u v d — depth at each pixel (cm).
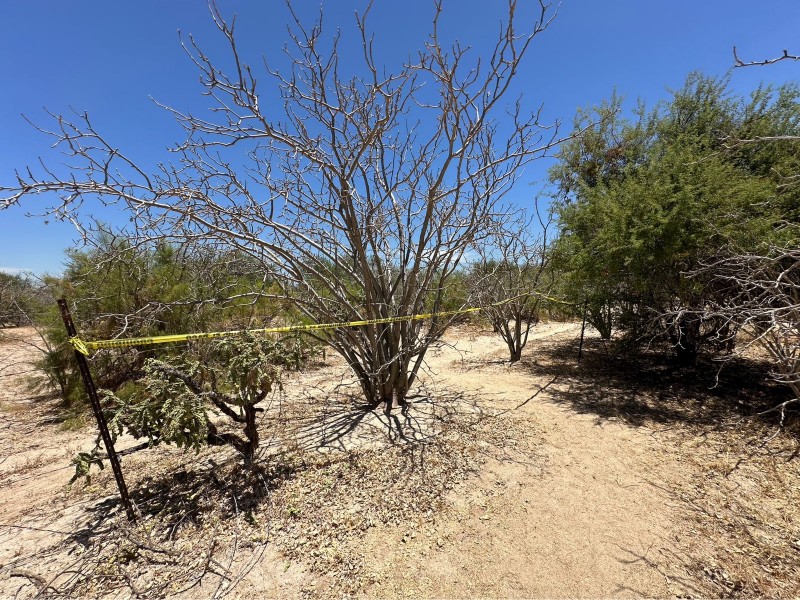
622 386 552
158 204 275
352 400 483
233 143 311
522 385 565
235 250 380
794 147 544
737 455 349
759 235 414
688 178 473
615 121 754
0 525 264
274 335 523
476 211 412
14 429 480
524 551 233
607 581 212
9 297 1177
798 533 249
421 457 332
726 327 545
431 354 830
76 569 222
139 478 315
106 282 539
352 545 237
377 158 427
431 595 204
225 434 309
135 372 580
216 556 229
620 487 299
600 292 566
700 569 220
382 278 422
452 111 360
